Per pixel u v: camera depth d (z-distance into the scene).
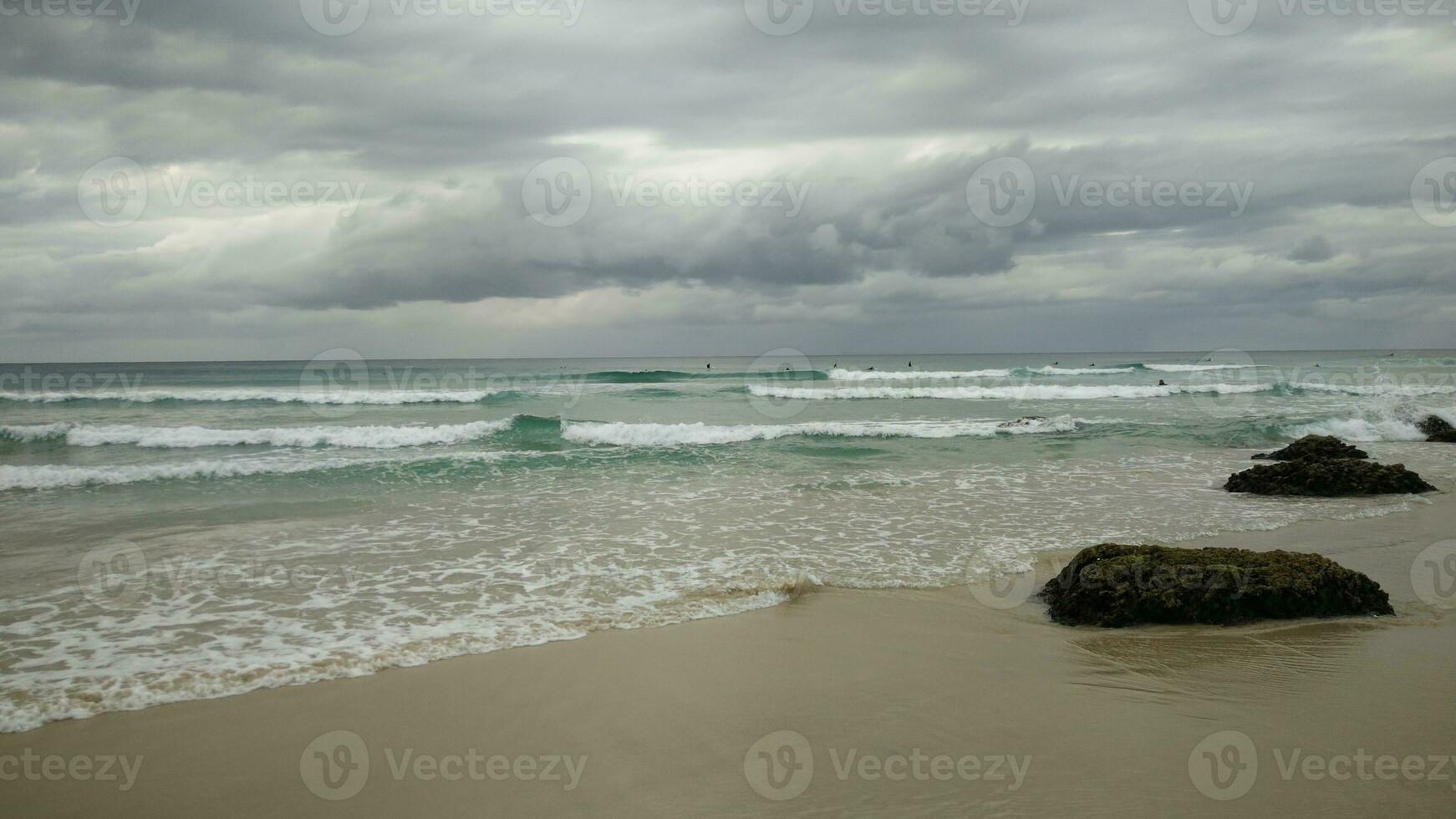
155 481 14.72
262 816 4.21
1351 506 12.76
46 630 6.97
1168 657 6.46
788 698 5.67
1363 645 6.69
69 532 10.74
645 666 6.24
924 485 14.46
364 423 25.22
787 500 13.10
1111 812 4.17
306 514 11.96
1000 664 6.34
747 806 4.27
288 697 5.66
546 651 6.55
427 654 6.46
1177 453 18.62
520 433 21.94
